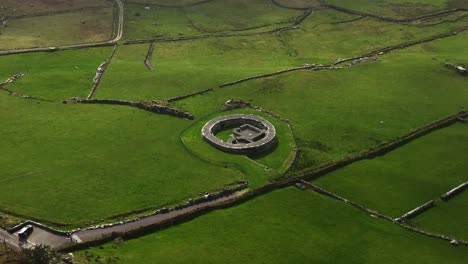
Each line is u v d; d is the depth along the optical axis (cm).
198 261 6944
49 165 9362
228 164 9538
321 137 10712
